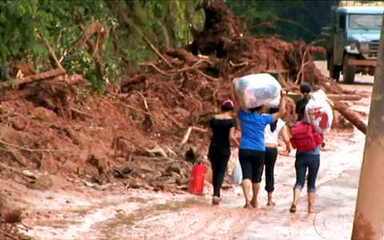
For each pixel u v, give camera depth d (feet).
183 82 154.61
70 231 79.15
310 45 194.39
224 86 156.35
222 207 95.20
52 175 98.73
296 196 94.02
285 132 99.25
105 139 117.08
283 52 187.21
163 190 101.35
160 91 148.97
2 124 107.45
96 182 100.99
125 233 80.23
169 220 86.69
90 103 130.21
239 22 204.03
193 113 139.03
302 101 94.84
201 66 168.45
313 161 94.12
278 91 96.99
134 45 163.12
